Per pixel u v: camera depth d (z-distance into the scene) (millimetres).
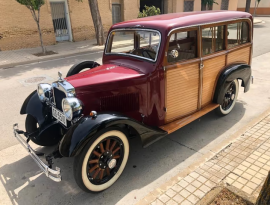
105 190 2994
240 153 3391
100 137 2701
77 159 2635
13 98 6035
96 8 12359
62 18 13633
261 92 5875
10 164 3555
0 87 6898
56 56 10680
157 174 3242
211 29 3766
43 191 3029
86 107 3084
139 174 3250
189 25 3420
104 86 3123
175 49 3400
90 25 14570
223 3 24656
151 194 2812
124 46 3936
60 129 3611
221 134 4133
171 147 3828
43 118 3502
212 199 2529
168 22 3352
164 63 3258
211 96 4258
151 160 3531
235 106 5172
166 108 3518
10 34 11734
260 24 21031
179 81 3523
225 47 4152
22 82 7301
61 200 2877
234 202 2479
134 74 3309
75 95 2967
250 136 3811
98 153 2822
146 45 3490
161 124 3592
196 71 3709
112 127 2787
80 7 13844
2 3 11094
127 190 2982
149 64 3348
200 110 4086
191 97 3824
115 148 2996
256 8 33312
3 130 4496
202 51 3709
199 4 20844
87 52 11688
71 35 14055
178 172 3260
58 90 3152
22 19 11859
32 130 3766
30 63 9883
